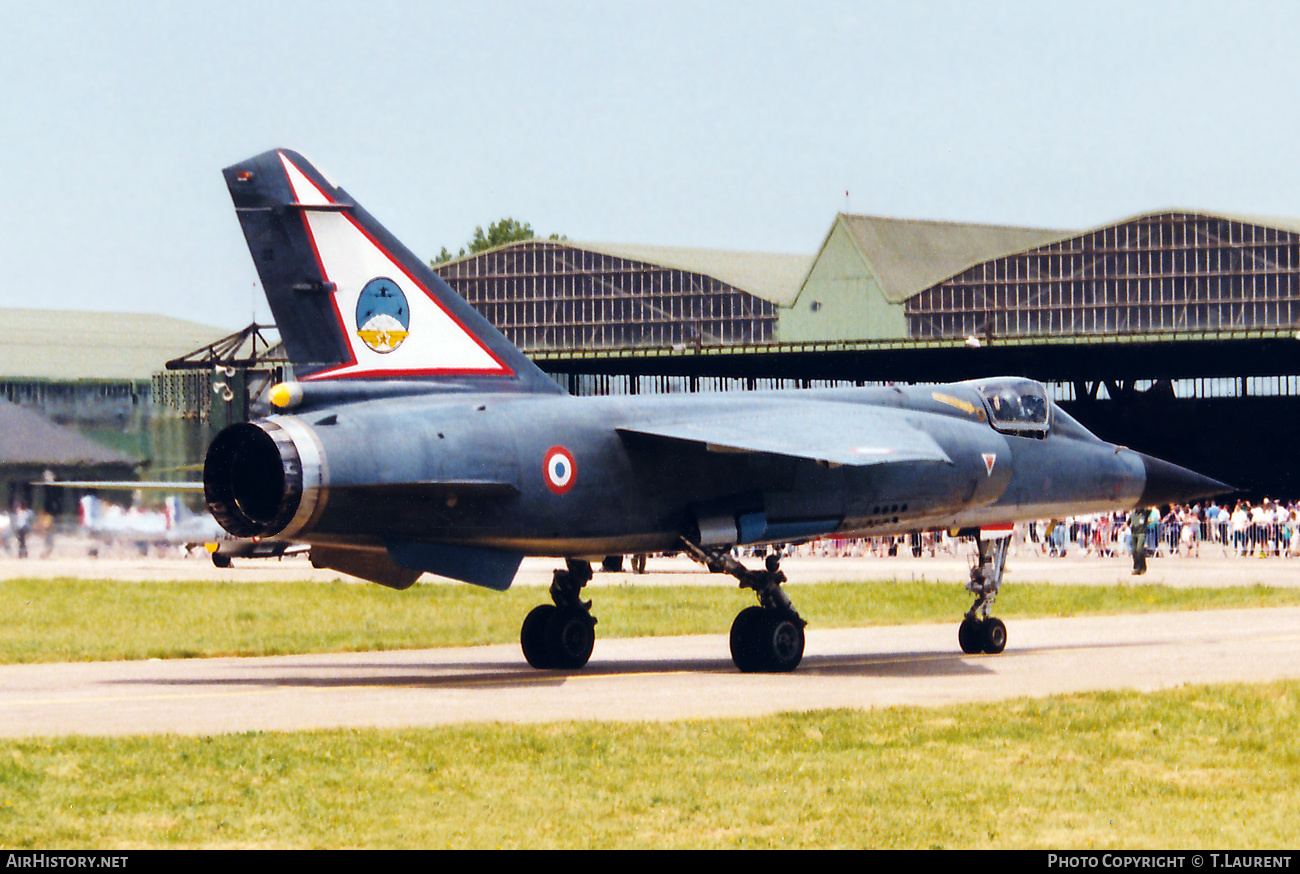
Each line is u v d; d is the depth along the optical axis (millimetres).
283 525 35250
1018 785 24500
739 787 24141
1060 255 151500
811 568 100688
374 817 22078
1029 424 48875
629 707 32938
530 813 22359
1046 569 94688
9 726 29859
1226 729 29594
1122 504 52000
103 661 44750
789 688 36875
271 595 70125
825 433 41312
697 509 41594
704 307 165125
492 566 39031
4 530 121688
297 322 38000
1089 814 22625
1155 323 147250
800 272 192000
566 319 168625
